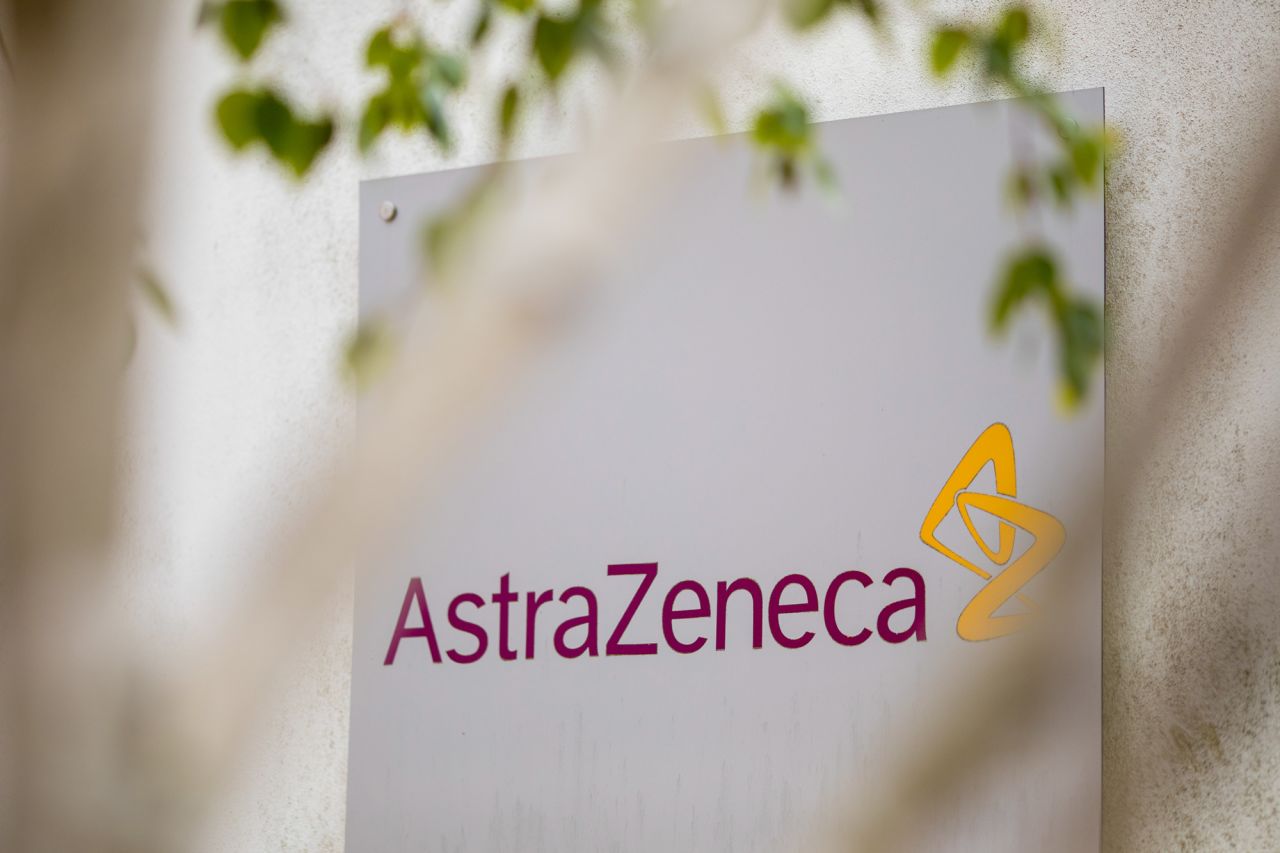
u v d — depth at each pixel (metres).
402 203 3.23
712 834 2.77
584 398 2.97
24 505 1.08
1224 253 0.74
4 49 1.09
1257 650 2.49
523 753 2.93
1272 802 2.43
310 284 3.32
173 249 3.43
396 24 2.97
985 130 2.80
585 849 2.85
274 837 3.09
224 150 3.41
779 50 2.99
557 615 2.95
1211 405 2.55
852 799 2.68
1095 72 2.77
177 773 0.88
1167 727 2.51
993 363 2.73
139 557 3.30
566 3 3.03
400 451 0.64
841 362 2.83
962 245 2.78
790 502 2.82
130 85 1.14
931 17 2.90
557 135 3.10
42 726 0.95
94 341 1.10
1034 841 2.45
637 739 2.85
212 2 2.75
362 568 0.64
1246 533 2.51
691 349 2.92
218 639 0.68
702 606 2.85
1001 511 2.67
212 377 3.36
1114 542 2.58
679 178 2.90
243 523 3.23
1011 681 0.76
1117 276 2.69
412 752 3.00
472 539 3.02
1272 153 0.71
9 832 0.93
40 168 1.05
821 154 2.89
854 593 2.75
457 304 0.82
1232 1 2.72
